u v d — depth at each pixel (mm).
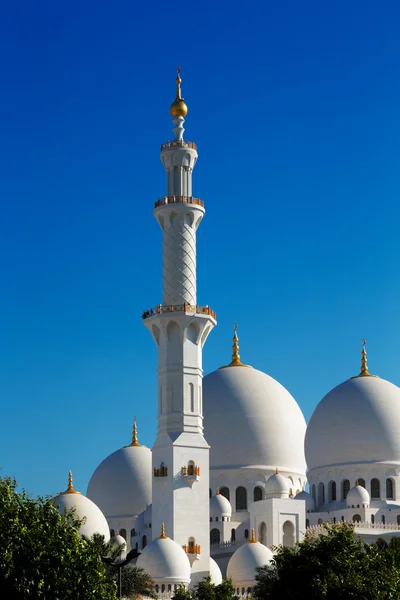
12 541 100500
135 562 185375
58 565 101062
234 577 176875
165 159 184250
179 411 177750
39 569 100312
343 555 128000
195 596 157375
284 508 189875
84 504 191125
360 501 197500
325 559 128250
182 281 180000
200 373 180000
